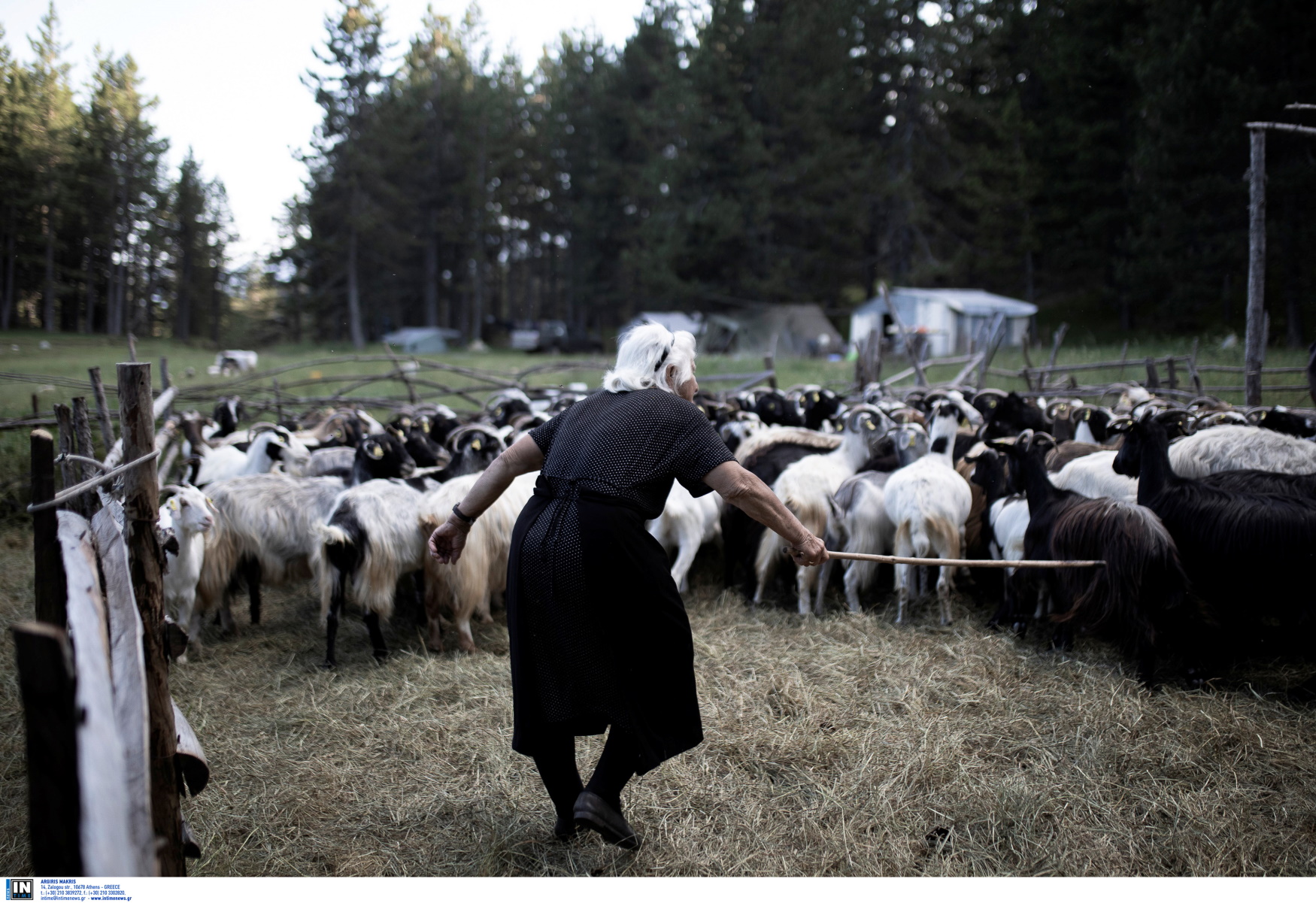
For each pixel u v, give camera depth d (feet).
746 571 22.09
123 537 9.26
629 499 9.00
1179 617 15.85
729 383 57.77
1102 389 39.09
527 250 208.74
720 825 11.41
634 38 144.56
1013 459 18.75
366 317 182.39
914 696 14.90
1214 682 15.44
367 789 12.55
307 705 15.53
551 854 10.75
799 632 18.83
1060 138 103.24
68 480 11.73
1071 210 103.71
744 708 14.64
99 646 6.66
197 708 15.58
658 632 9.11
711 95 119.03
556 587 8.91
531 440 10.04
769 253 116.16
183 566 17.78
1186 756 12.65
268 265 177.88
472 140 166.71
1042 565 13.67
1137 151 89.61
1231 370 41.01
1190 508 15.99
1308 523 14.80
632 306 158.10
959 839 11.03
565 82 164.25
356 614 21.35
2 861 10.62
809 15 113.09
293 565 19.75
